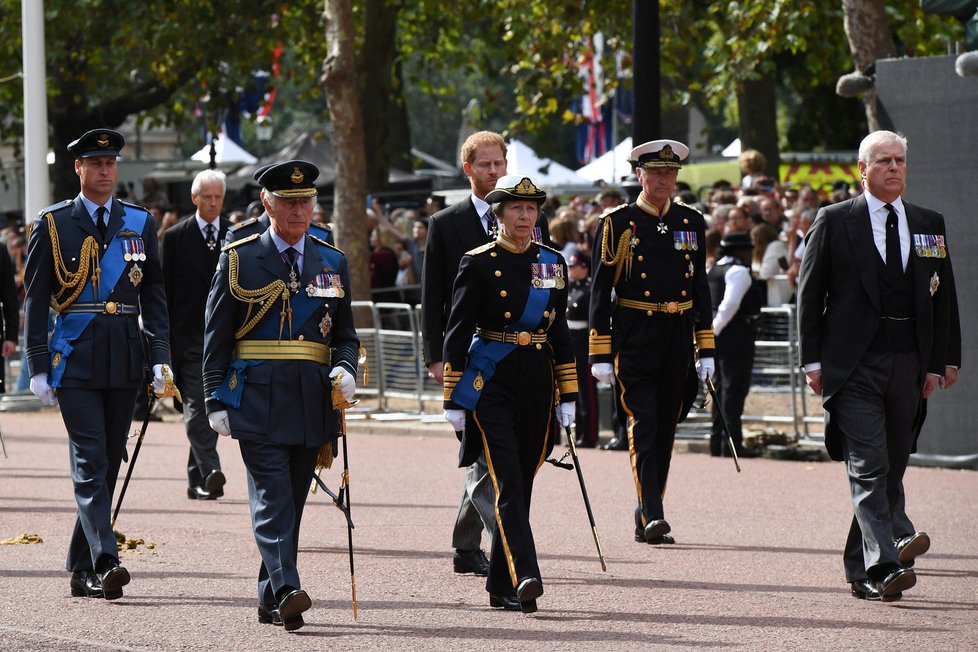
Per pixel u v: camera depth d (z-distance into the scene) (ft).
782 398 182.50
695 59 317.83
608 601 96.43
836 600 96.58
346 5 255.29
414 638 85.87
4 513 133.80
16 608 94.02
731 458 174.40
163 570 107.24
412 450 185.06
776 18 256.32
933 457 162.20
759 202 211.20
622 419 122.72
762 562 110.11
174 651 82.74
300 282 88.84
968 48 169.27
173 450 184.65
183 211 333.62
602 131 424.87
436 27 397.19
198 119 451.53
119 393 100.17
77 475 97.76
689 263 120.98
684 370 120.78
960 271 159.63
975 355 159.33
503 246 93.30
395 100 403.75
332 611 93.61
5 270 159.84
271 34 361.30
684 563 109.91
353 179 256.93
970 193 158.71
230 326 88.48
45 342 98.89
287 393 87.76
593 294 121.08
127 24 355.97
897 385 97.04
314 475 90.48
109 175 100.58
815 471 161.99
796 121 462.19
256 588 100.73
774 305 198.18
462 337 92.89
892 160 97.30
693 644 84.17
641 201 121.49
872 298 96.63
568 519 130.62
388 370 215.10
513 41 321.11
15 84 386.32
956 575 104.94
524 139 544.21
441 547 117.29
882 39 203.62
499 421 92.27
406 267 268.41
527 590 90.33
